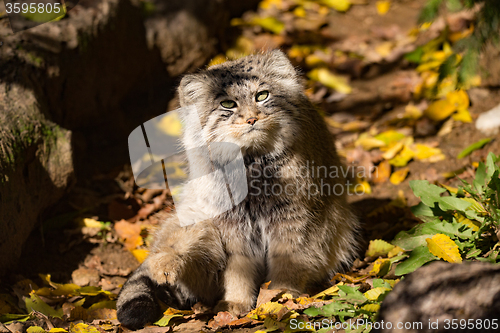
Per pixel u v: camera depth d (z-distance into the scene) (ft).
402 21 30.66
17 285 15.05
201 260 14.06
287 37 29.48
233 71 14.15
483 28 18.90
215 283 14.82
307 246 14.19
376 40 29.53
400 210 17.92
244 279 14.33
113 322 13.42
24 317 13.51
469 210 13.56
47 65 19.51
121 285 15.94
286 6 32.32
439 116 21.97
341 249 15.52
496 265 9.84
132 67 24.08
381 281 12.49
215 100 13.89
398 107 24.22
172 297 14.70
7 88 17.62
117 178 21.04
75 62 20.80
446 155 20.13
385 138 21.70
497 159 15.75
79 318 13.79
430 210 14.53
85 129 22.21
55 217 18.44
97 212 19.56
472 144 19.65
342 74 27.14
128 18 23.73
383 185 19.92
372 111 24.34
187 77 14.32
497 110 20.75
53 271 16.56
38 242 17.47
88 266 16.99
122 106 24.03
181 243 13.47
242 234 14.28
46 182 17.43
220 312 13.15
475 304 9.25
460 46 19.44
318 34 30.07
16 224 15.78
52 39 20.39
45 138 17.63
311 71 26.99
